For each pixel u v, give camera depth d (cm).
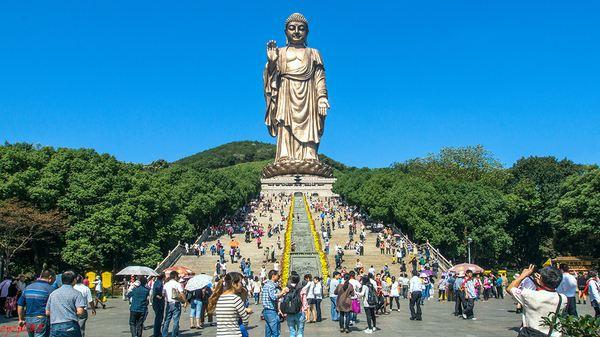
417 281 3000
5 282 3241
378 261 6531
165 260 6266
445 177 12250
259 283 4291
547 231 8975
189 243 7744
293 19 13838
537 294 1017
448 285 4453
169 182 8900
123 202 5988
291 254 6116
